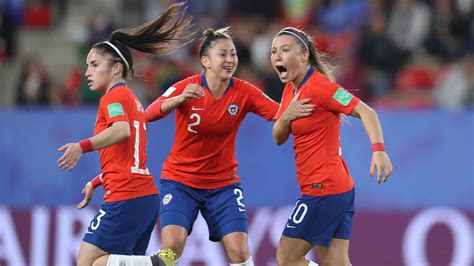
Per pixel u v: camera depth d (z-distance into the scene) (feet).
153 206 77.36
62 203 117.80
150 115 81.35
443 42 157.38
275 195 116.37
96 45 78.02
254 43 155.33
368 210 117.19
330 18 162.20
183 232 80.74
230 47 81.71
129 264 74.79
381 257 116.88
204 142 82.64
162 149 116.26
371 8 161.27
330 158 77.77
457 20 158.30
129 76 78.79
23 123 119.55
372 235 117.08
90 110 119.75
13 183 118.73
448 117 118.62
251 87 83.82
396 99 152.05
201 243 113.91
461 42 157.99
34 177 118.62
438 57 156.35
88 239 75.97
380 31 155.22
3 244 117.70
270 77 143.74
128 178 75.82
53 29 173.17
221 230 81.82
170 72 144.46
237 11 162.09
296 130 77.97
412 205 117.60
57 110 119.75
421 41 157.58
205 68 82.53
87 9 175.32
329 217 78.28
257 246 115.65
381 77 153.17
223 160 83.30
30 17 172.35
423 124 118.73
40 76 145.79
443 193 117.91
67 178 118.21
